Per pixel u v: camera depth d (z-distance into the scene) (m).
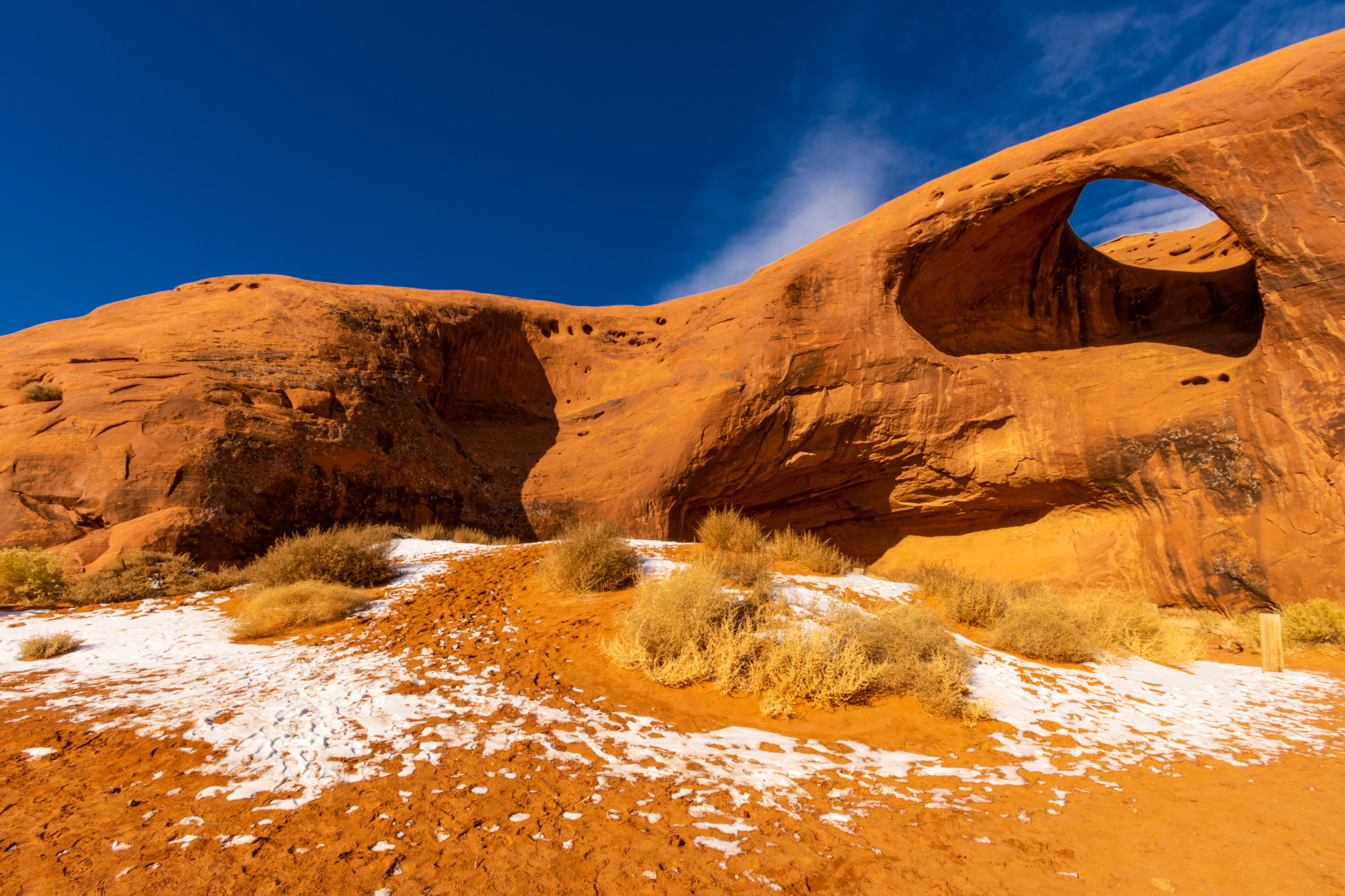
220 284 26.66
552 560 8.56
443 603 7.68
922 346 21.62
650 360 27.27
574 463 22.34
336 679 4.87
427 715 4.21
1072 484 19.34
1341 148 14.91
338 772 3.25
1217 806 3.78
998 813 3.49
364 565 8.83
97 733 3.60
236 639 6.20
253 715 3.94
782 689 5.18
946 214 21.58
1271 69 16.22
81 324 22.69
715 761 3.88
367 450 17.22
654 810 3.12
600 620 6.93
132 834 2.53
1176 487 16.97
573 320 30.95
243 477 13.80
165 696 4.31
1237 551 15.44
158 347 18.09
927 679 5.41
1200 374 18.03
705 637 5.90
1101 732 5.11
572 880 2.44
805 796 3.48
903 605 7.48
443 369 24.78
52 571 8.43
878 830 3.14
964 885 2.68
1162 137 17.39
